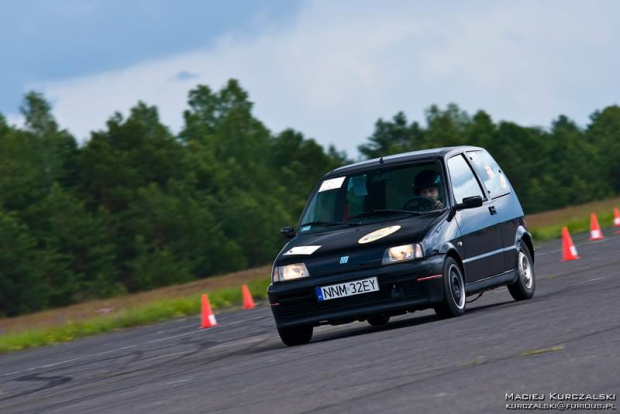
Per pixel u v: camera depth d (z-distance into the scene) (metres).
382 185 30.75
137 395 21.91
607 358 17.30
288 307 28.44
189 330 47.12
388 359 20.81
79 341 51.69
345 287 27.83
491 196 32.84
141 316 59.69
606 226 87.75
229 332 41.31
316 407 16.14
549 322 23.56
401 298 27.59
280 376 20.77
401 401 15.64
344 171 31.88
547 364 17.44
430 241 28.09
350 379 18.67
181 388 21.70
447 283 28.05
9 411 23.58
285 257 29.02
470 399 15.11
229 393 19.33
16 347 52.59
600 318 23.06
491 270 31.33
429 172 30.69
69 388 27.75
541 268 51.59
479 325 24.92
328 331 33.62
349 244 28.47
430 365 19.08
